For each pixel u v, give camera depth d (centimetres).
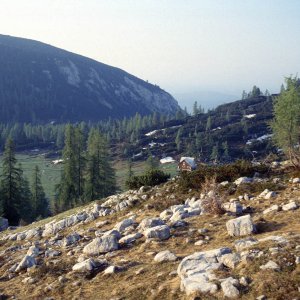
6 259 1548
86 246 1372
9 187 5744
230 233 1224
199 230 1334
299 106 2625
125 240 1390
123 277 1063
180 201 2019
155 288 936
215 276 875
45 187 10581
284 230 1160
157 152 14488
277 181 1975
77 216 2142
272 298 755
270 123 2834
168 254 1129
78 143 6344
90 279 1110
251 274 852
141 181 2862
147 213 1939
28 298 1058
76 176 6312
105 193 6334
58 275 1196
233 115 17575
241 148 12925
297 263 849
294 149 2606
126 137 17762
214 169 2309
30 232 2055
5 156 5781
